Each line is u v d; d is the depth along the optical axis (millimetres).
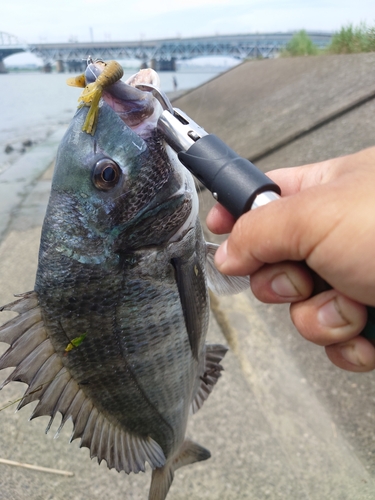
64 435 460
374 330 205
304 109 1207
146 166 241
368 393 500
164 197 251
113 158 235
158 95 246
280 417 484
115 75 227
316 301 203
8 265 792
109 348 266
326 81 1316
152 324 272
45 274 246
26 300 246
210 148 197
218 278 337
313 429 470
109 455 298
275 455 443
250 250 187
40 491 400
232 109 1683
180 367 303
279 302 211
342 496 402
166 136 220
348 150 900
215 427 472
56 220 242
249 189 185
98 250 244
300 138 1057
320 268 183
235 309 650
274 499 402
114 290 252
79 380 270
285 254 184
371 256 168
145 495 406
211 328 616
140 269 257
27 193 1235
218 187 193
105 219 241
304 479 420
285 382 526
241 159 193
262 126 1270
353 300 196
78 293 247
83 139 236
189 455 388
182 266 274
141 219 248
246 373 542
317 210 171
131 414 304
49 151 1839
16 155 1812
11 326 243
